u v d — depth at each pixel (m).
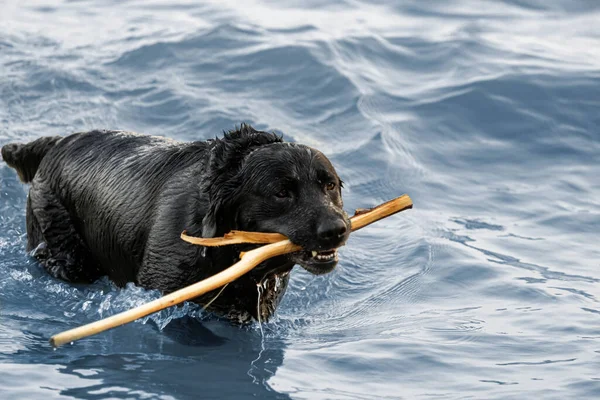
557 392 12.19
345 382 12.55
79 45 26.36
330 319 15.02
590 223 18.62
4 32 27.12
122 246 15.05
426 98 23.84
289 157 12.95
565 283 16.03
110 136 16.41
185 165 14.58
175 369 12.86
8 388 11.91
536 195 19.91
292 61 25.16
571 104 23.50
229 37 26.48
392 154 21.34
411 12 29.64
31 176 17.64
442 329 14.34
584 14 29.86
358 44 26.34
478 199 19.77
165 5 29.86
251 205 13.08
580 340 13.82
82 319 14.75
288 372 12.84
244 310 14.57
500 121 22.97
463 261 16.86
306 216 12.66
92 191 15.70
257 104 23.33
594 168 21.17
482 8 30.09
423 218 18.84
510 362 13.14
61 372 12.55
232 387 12.31
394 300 15.64
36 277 16.23
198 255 13.85
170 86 23.97
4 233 18.02
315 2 30.22
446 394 12.18
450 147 21.95
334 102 23.58
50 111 22.78
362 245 17.70
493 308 15.13
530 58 25.86
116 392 11.98
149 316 14.49
